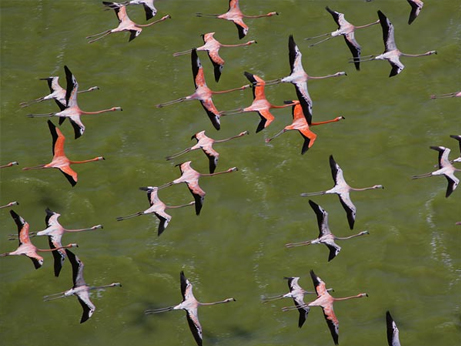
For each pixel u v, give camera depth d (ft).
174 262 202.08
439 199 211.61
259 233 206.69
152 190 178.29
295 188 215.10
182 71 236.22
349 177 216.74
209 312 193.26
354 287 197.67
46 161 220.64
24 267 201.36
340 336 188.34
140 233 207.92
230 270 200.64
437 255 202.59
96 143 223.30
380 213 210.18
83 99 231.91
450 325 189.26
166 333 190.70
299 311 175.73
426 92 230.89
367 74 234.17
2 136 225.97
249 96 230.48
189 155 220.43
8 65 238.89
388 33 176.86
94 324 192.03
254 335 189.47
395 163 218.38
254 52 238.27
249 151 220.84
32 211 213.05
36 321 192.44
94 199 213.87
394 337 157.38
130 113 229.45
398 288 197.06
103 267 200.54
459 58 236.02
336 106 228.84
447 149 179.73
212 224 208.74
